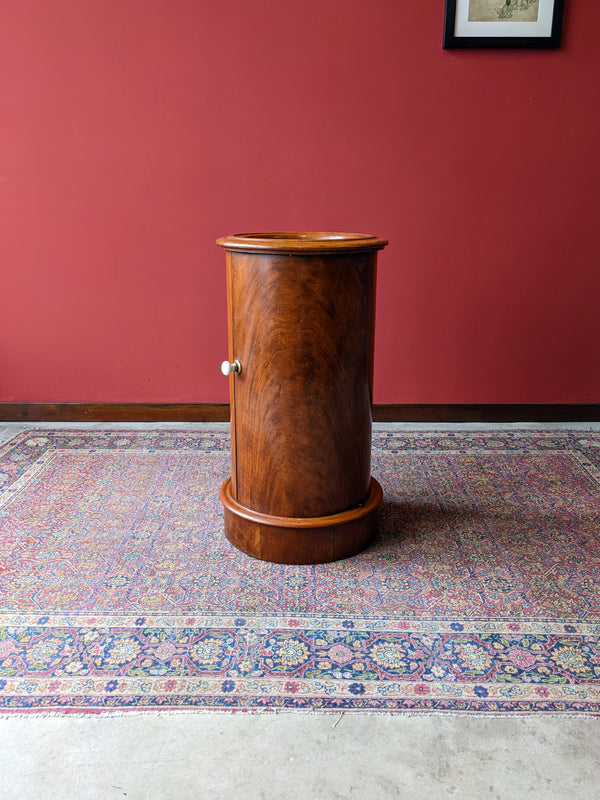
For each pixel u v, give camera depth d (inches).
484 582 90.5
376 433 143.6
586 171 136.6
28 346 148.0
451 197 138.3
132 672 73.7
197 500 114.0
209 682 72.3
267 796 59.4
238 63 131.8
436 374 148.4
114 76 132.4
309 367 87.4
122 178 137.7
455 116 134.1
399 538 101.8
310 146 135.9
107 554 97.3
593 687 71.5
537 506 111.2
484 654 76.5
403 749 64.2
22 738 65.4
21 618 82.7
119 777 61.3
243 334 89.4
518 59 131.1
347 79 132.5
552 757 63.4
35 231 140.8
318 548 94.3
